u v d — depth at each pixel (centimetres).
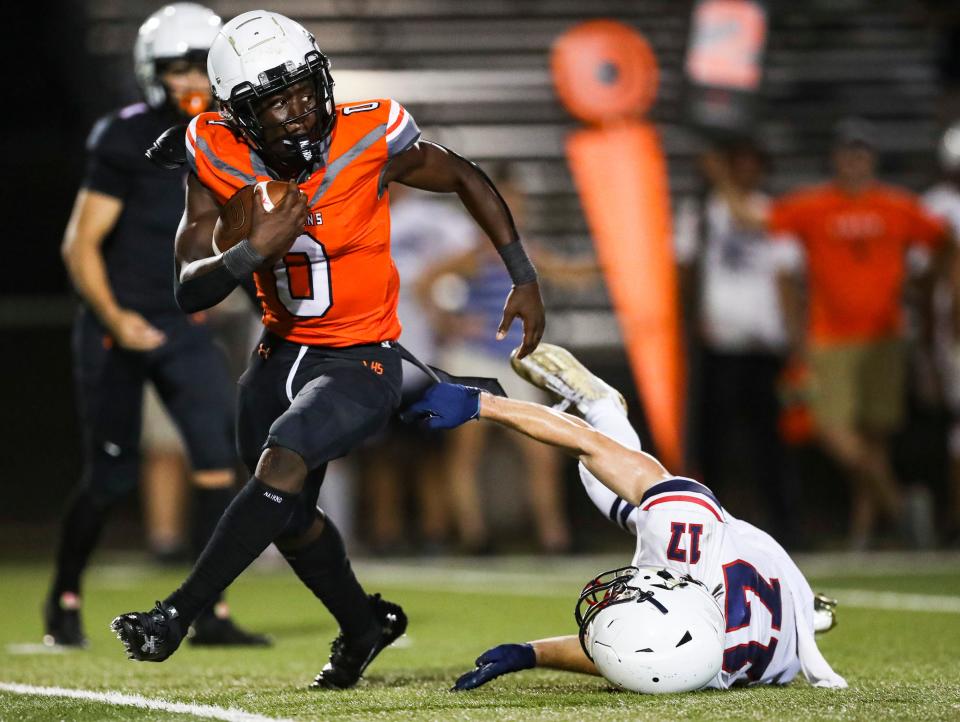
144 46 1856
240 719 1247
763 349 3222
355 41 4938
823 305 3272
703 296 3234
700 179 4109
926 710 1250
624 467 1433
